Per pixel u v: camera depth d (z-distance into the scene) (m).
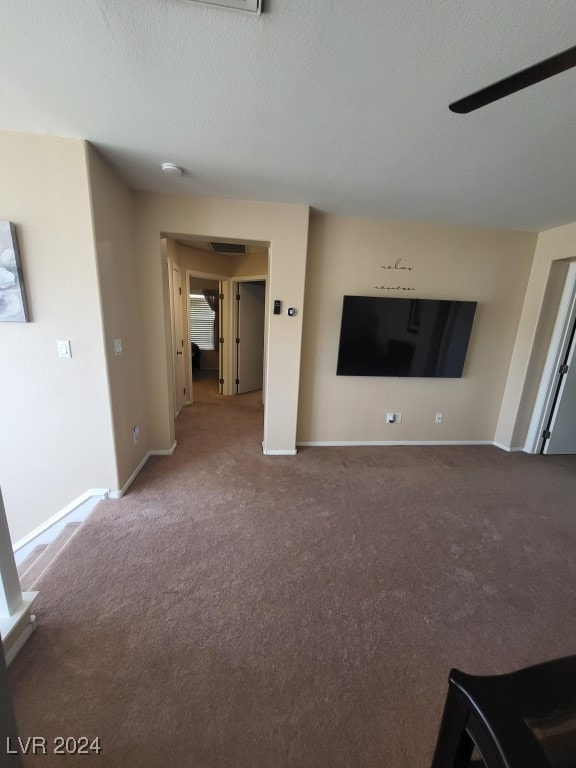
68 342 2.04
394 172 2.08
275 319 2.91
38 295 1.95
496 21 1.02
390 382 3.43
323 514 2.24
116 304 2.24
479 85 1.30
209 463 2.95
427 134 1.65
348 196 2.50
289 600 1.53
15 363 2.01
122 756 0.97
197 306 7.62
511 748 0.66
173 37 1.12
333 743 1.02
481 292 3.31
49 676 1.17
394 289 3.19
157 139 1.78
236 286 5.33
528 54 1.13
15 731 0.88
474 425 3.68
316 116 1.54
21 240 1.87
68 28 1.09
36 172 1.81
